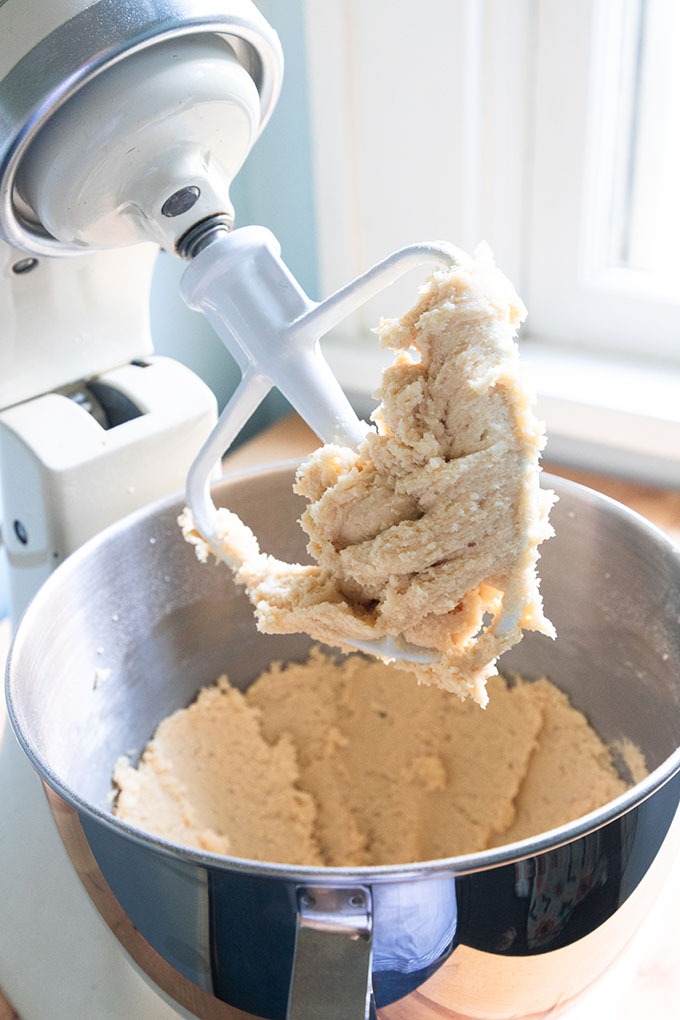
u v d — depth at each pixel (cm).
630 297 77
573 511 56
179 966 43
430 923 39
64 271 55
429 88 72
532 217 77
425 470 41
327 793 65
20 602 62
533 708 62
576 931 41
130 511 59
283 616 46
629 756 58
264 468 59
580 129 73
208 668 63
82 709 56
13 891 54
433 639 44
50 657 53
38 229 50
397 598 43
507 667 63
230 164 49
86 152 44
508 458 41
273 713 65
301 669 65
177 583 59
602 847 40
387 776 65
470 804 63
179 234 47
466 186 74
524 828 62
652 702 56
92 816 39
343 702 65
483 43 71
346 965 39
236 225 82
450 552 42
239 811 63
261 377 45
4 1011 50
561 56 72
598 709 60
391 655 45
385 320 43
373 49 72
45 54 43
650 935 51
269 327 45
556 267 78
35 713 49
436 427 42
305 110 78
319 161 76
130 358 60
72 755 55
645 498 74
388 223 77
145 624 59
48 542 58
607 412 74
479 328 41
